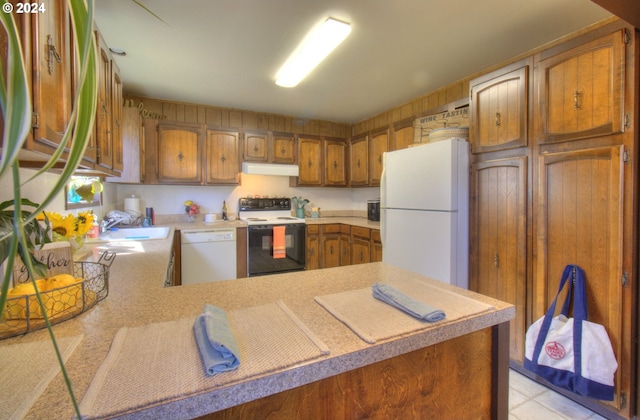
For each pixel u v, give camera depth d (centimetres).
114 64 165
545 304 175
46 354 63
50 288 81
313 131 429
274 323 80
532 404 169
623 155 144
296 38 204
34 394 50
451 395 93
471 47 218
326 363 64
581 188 159
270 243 361
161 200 358
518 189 188
